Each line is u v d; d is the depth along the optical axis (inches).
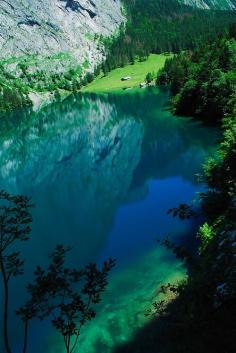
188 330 884.6
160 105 6013.8
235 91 3651.6
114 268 1710.1
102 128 5334.6
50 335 1337.4
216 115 4178.2
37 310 665.6
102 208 2517.2
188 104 4778.5
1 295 1627.7
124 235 2043.6
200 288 976.9
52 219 2418.8
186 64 5723.4
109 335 1277.1
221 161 1943.9
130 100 7362.2
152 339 1199.6
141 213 2317.9
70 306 667.4
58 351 1267.2
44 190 3075.8
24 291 1640.0
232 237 1182.9
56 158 4153.5
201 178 2201.0
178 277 1528.1
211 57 4854.8
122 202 2573.8
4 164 4126.5
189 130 4121.6
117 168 3420.3
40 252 1985.7
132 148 3951.8
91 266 687.7
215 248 1268.5
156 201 2477.9
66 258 1898.4
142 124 4921.3
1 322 1453.0
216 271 1003.9
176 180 2842.0
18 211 698.2
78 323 1343.5
